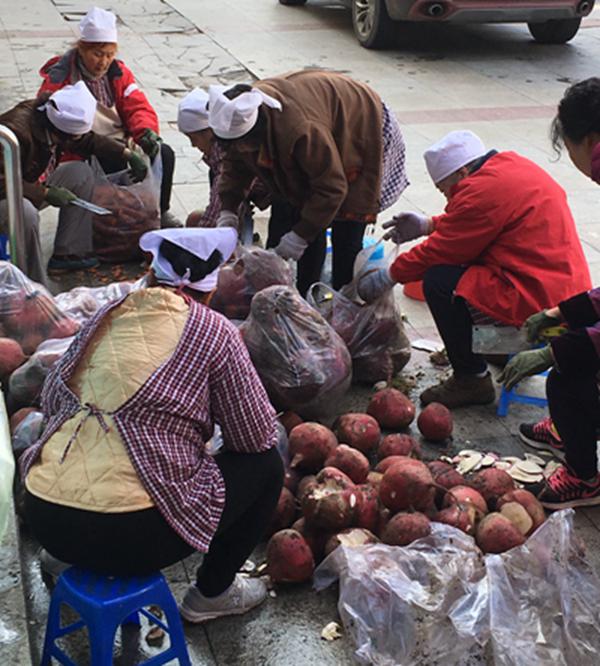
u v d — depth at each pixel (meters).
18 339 3.84
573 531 3.00
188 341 2.40
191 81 9.57
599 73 10.28
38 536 2.40
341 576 2.90
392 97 9.06
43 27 11.98
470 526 3.12
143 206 5.30
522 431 3.93
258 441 2.56
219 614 2.89
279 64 10.30
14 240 4.38
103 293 4.23
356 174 4.30
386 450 3.54
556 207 3.88
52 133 4.66
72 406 2.41
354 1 11.22
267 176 4.12
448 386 4.14
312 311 3.80
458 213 3.83
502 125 8.30
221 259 2.56
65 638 2.80
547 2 10.48
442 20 10.38
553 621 2.79
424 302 5.16
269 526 3.18
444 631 2.72
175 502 2.36
